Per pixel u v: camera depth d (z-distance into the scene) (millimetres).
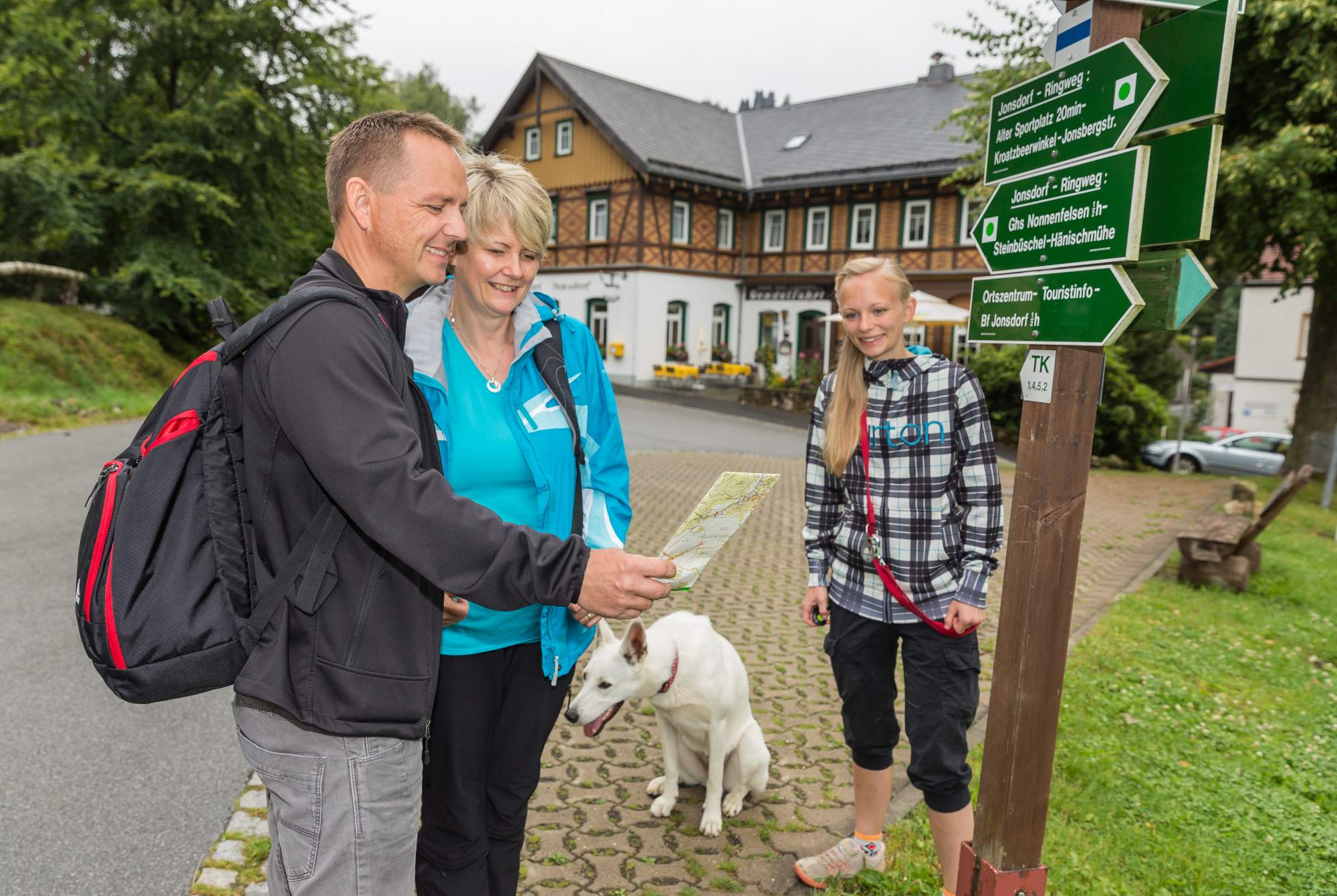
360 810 1459
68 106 18984
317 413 1313
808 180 27969
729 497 1530
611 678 2922
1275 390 30031
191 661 1365
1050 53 2061
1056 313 1977
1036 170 2072
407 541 1300
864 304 2494
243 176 20828
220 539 1398
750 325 30344
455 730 1949
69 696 4184
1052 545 2027
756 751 3297
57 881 2779
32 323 16016
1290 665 5434
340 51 21938
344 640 1420
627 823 3244
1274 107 12297
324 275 1491
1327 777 3875
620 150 26531
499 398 2008
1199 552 7457
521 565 1339
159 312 19578
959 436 2453
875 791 2795
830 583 2719
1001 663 2119
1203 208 1719
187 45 19719
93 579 1339
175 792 3371
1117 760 3939
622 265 27594
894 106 29766
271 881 1538
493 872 2096
